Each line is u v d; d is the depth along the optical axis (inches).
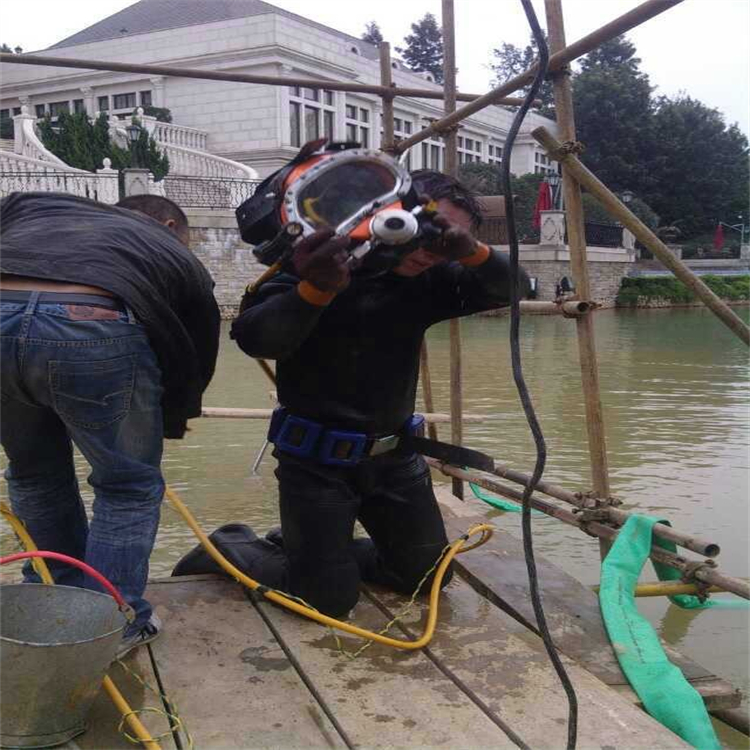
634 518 114.0
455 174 157.5
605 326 766.5
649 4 96.1
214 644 96.7
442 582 109.7
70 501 102.0
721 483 206.4
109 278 81.0
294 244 82.3
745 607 137.0
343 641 97.8
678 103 1782.7
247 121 1052.5
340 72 1107.9
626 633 99.5
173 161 913.5
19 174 665.0
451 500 162.7
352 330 97.2
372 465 104.0
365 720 81.0
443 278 101.0
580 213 114.9
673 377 400.5
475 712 82.7
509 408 308.5
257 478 211.6
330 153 86.7
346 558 102.7
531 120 1454.2
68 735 76.2
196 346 96.9
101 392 81.4
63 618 82.7
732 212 1841.8
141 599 93.7
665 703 89.0
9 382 81.9
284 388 101.8
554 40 114.0
